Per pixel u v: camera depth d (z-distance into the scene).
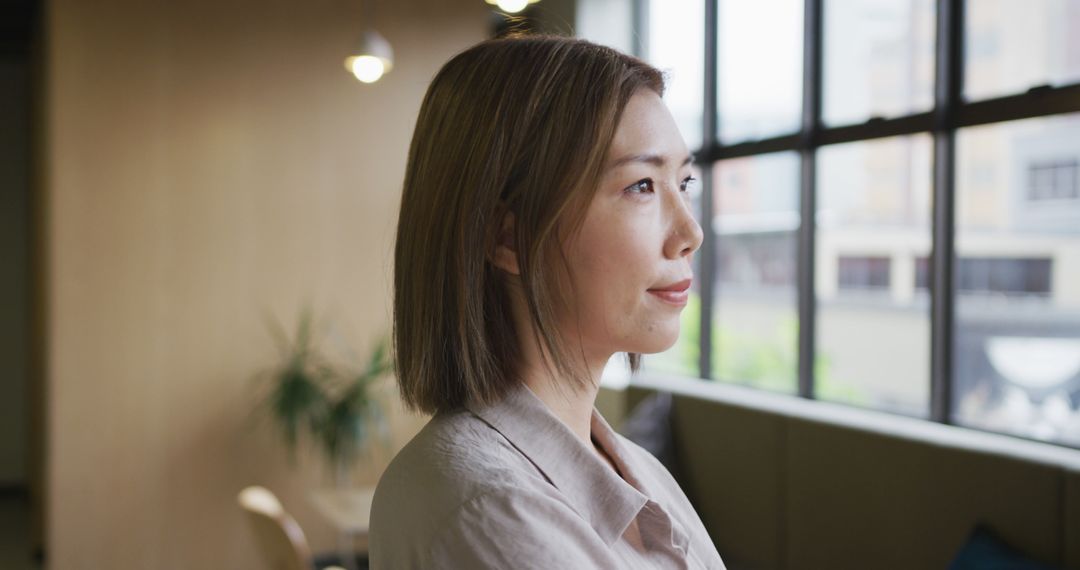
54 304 4.86
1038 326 2.97
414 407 0.65
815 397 3.97
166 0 5.04
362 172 5.41
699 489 3.97
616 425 4.69
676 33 4.94
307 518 5.29
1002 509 2.71
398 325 0.66
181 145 5.07
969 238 3.24
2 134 7.25
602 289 0.60
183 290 5.07
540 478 0.59
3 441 7.36
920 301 3.45
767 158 4.29
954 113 3.26
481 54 0.63
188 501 5.09
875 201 3.66
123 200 4.97
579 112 0.59
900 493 3.03
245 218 5.19
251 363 5.19
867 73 3.69
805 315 4.02
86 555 4.92
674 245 0.61
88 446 4.93
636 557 0.63
